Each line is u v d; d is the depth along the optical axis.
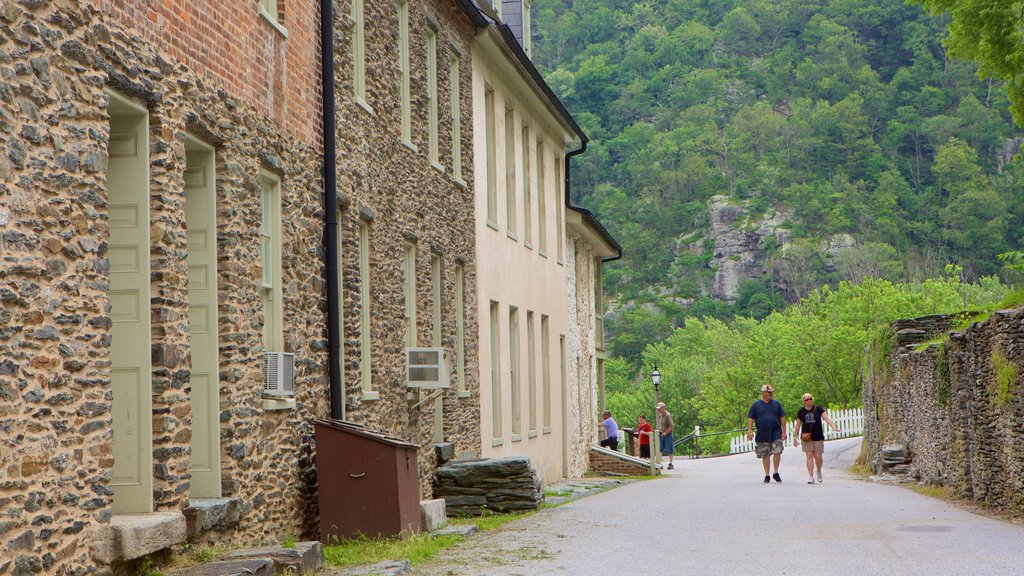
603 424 43.09
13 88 7.84
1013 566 11.38
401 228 18.45
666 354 134.88
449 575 11.04
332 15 15.20
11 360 7.70
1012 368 17.17
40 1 8.22
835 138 189.00
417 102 19.72
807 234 175.62
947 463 22.75
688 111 198.62
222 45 11.74
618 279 182.50
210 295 11.62
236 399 11.73
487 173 25.78
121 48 9.49
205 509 10.54
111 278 10.03
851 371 76.81
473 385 23.17
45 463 8.03
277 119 13.30
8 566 7.50
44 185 8.18
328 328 14.66
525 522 16.91
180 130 10.62
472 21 22.86
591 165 195.25
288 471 13.17
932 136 183.00
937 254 164.88
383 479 13.45
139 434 9.91
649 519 17.20
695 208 185.38
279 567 10.40
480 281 24.17
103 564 8.73
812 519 16.95
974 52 27.16
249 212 12.27
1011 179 168.75
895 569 11.25
